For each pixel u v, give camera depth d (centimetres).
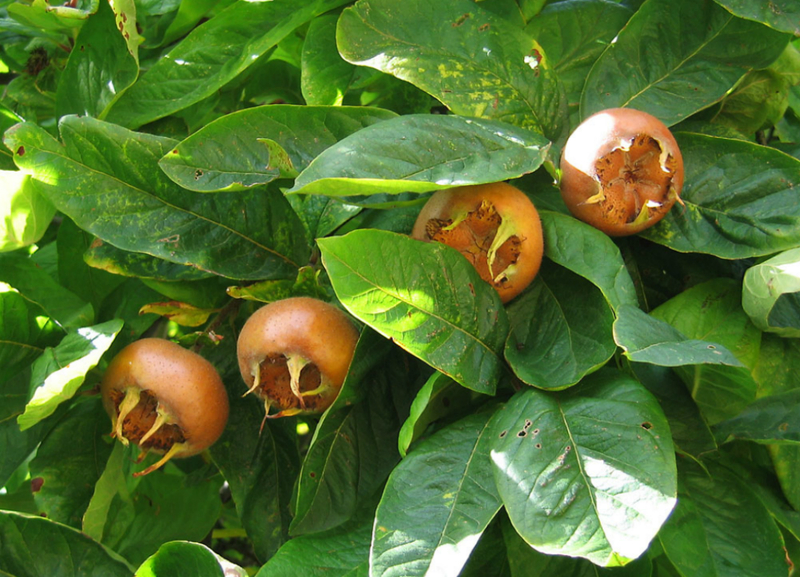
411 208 51
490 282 47
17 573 49
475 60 49
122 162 49
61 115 54
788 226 47
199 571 46
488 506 43
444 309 45
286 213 51
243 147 48
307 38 53
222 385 49
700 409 48
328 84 52
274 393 48
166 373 48
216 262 50
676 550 46
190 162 48
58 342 51
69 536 49
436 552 43
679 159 47
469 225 47
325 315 47
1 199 49
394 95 57
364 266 44
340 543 47
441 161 45
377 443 48
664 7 51
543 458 43
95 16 54
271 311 47
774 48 50
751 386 46
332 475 47
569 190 47
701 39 51
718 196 49
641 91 51
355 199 50
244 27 54
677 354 42
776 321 49
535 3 53
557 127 50
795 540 50
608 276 45
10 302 49
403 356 49
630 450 42
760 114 55
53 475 51
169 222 50
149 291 54
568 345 46
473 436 45
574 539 41
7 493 60
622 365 46
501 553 49
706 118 55
